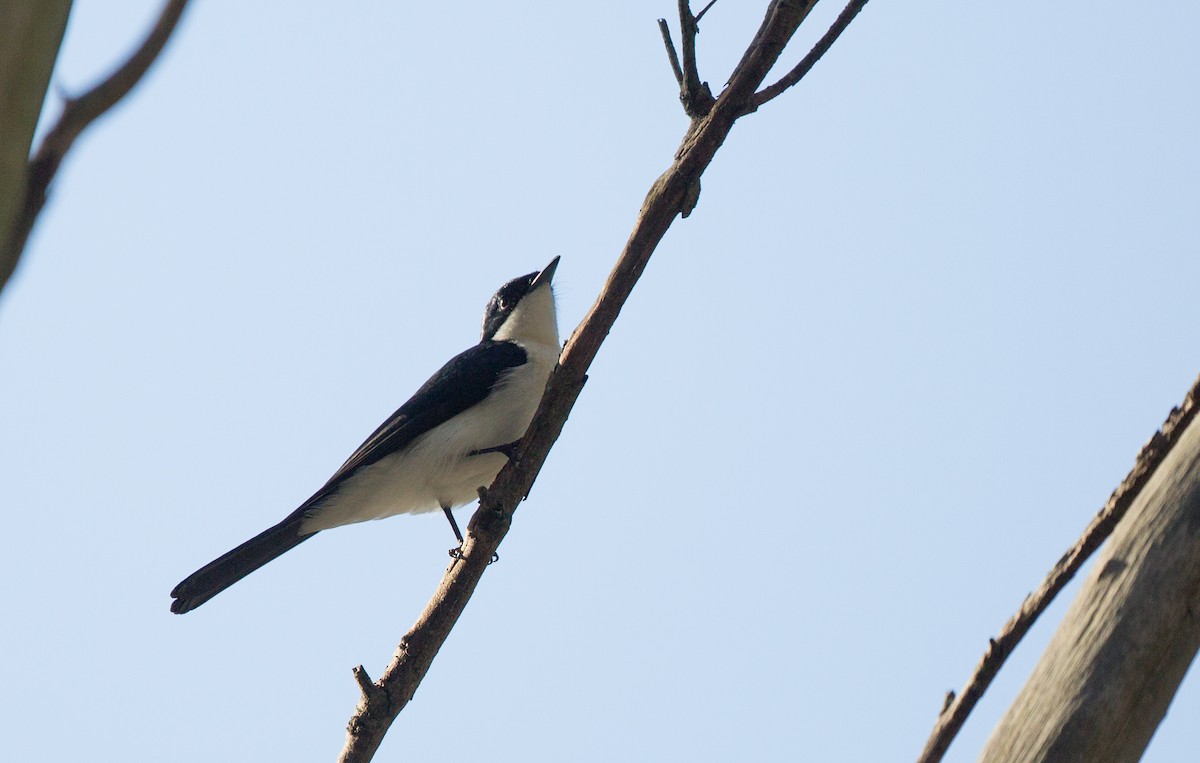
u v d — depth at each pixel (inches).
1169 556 251.8
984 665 278.8
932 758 277.6
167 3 150.3
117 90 150.3
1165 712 249.4
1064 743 244.4
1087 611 253.9
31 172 149.6
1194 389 279.1
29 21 150.3
